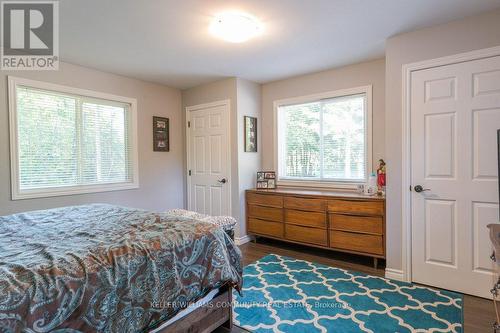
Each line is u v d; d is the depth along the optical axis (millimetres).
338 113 3715
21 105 2920
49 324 1030
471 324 1963
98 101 3568
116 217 2062
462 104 2367
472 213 2359
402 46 2623
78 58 3121
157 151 4219
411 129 2600
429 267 2559
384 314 2107
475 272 2352
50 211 2293
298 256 3436
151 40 2688
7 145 2801
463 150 2375
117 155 3789
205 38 2658
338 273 2885
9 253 1317
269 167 4297
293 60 3305
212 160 4219
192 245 1640
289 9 2172
